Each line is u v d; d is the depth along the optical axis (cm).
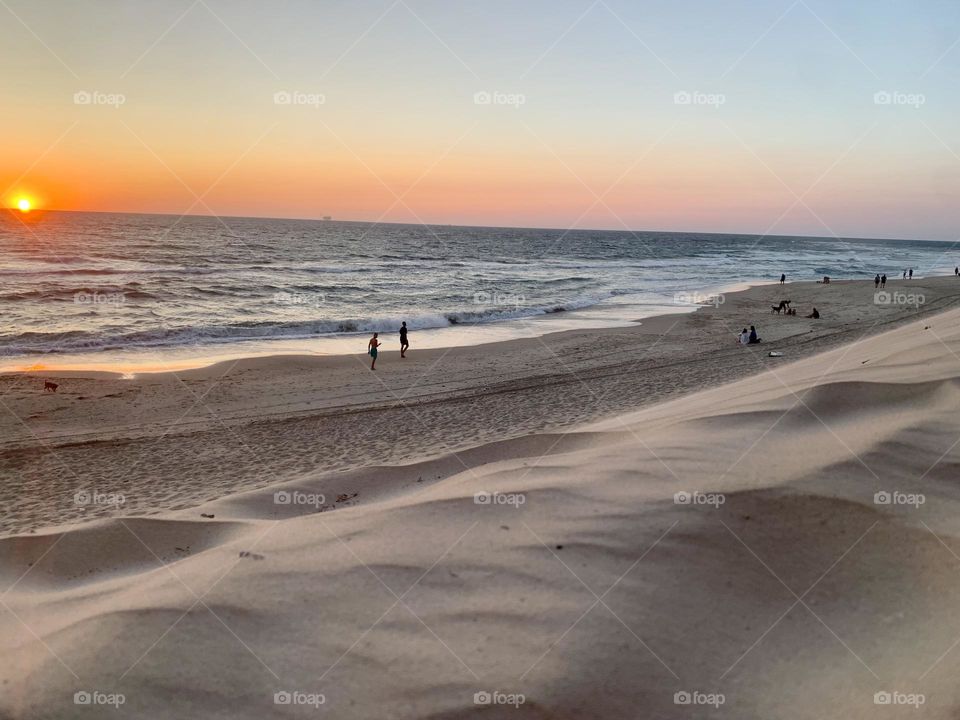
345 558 562
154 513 998
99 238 10481
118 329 2838
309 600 502
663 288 5591
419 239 16238
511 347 2684
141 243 9638
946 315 2428
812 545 541
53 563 707
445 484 774
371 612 486
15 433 1443
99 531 777
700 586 502
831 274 8275
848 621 470
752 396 1015
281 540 622
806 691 415
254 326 2961
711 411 948
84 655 449
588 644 443
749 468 663
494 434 1416
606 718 392
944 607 472
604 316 3781
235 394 1822
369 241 14025
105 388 1844
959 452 681
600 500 625
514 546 559
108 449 1335
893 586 496
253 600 503
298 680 423
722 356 2411
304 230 19300
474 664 429
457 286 5406
